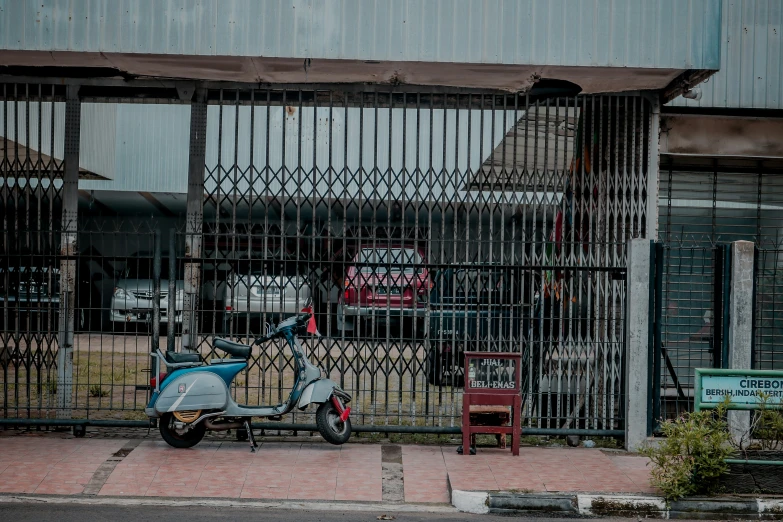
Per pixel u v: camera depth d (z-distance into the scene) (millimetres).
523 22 8062
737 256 8156
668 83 8711
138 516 6195
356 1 8016
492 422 8180
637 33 8102
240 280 8445
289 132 14656
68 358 8688
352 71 8438
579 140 9234
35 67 8727
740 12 10016
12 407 8484
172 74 8742
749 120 10258
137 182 16719
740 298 8125
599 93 9086
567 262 8906
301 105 9039
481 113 8703
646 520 6539
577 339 8656
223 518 6195
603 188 9008
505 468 7562
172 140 16828
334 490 6969
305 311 8438
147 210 16875
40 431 8711
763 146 10266
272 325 8227
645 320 8266
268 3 7996
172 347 8086
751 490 6840
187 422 7902
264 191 8578
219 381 7957
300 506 6570
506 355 8008
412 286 9031
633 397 8242
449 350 8945
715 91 10000
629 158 9133
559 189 8953
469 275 8445
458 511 6598
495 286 8633
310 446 8328
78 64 8508
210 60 8164
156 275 8320
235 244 8578
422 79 8703
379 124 12609
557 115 8695
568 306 8688
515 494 6641
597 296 8680
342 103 9094
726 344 8211
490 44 8047
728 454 6742
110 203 16781
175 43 7977
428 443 8539
